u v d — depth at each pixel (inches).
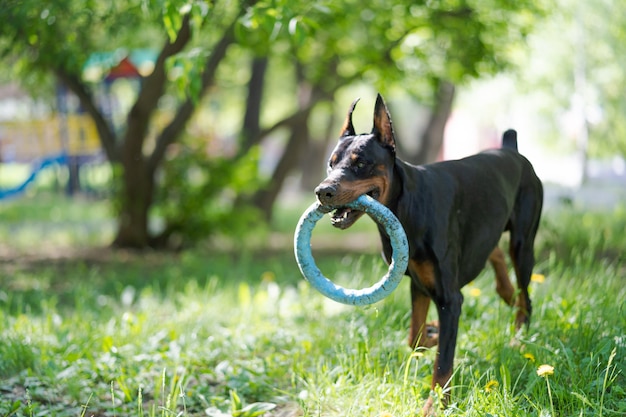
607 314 215.3
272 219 609.6
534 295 249.3
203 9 248.4
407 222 183.2
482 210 200.7
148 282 362.6
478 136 1348.4
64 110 890.7
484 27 421.4
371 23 419.5
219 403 198.4
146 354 231.8
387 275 174.1
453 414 167.5
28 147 915.4
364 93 1056.2
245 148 530.0
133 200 485.4
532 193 226.7
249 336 245.6
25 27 323.6
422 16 417.1
